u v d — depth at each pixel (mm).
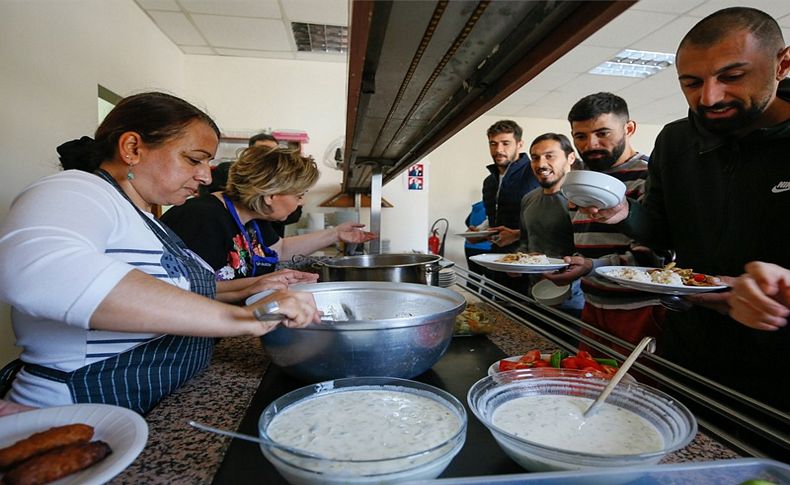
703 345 1182
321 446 553
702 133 1143
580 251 1871
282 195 1491
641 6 3018
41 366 753
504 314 1333
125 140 831
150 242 819
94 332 747
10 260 573
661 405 616
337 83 4129
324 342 722
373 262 1706
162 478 551
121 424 566
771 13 3066
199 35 3627
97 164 859
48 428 583
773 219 1024
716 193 1138
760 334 1039
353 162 1922
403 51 764
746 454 596
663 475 461
